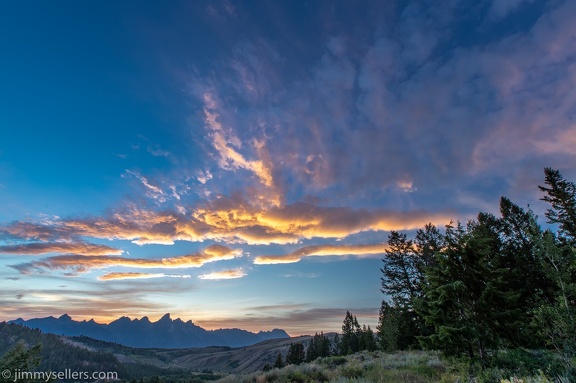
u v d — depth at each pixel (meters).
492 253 30.36
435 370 15.65
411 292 36.19
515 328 12.31
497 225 33.88
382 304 59.22
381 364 19.55
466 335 12.61
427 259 35.12
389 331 36.78
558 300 12.89
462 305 12.88
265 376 18.66
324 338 95.56
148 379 97.38
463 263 13.64
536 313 12.52
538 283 27.38
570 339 11.12
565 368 9.79
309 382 16.84
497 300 12.80
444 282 13.62
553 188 31.55
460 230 13.96
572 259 14.02
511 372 11.04
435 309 13.69
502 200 33.94
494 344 12.55
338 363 23.62
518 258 29.30
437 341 13.38
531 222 15.07
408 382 13.86
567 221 30.12
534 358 11.86
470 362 12.36
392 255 38.88
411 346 32.19
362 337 74.00
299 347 95.62
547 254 14.30
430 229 35.91
